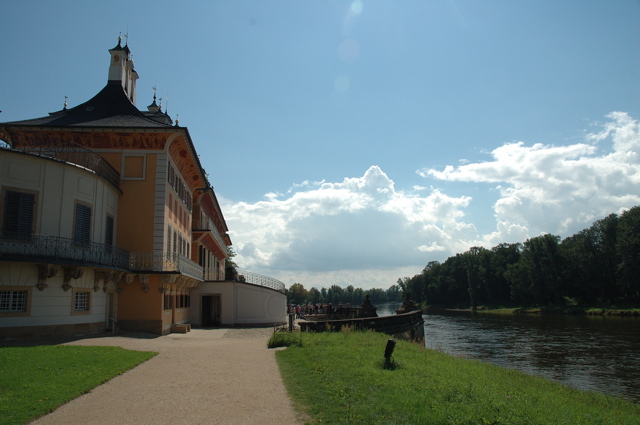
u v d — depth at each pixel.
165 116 40.16
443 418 8.62
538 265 98.31
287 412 9.68
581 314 83.50
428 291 161.75
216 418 9.35
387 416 9.02
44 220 23.48
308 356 17.33
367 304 51.72
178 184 36.06
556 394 15.59
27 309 22.44
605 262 90.19
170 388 12.27
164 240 30.27
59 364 14.66
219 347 22.23
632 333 48.91
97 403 10.66
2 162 22.42
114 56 36.69
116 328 28.77
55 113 34.28
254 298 41.31
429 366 16.23
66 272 23.84
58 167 24.31
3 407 9.73
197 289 40.78
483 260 128.75
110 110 34.53
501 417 8.82
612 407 15.16
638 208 83.19
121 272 28.14
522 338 47.78
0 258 21.36
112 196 29.30
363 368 14.21
